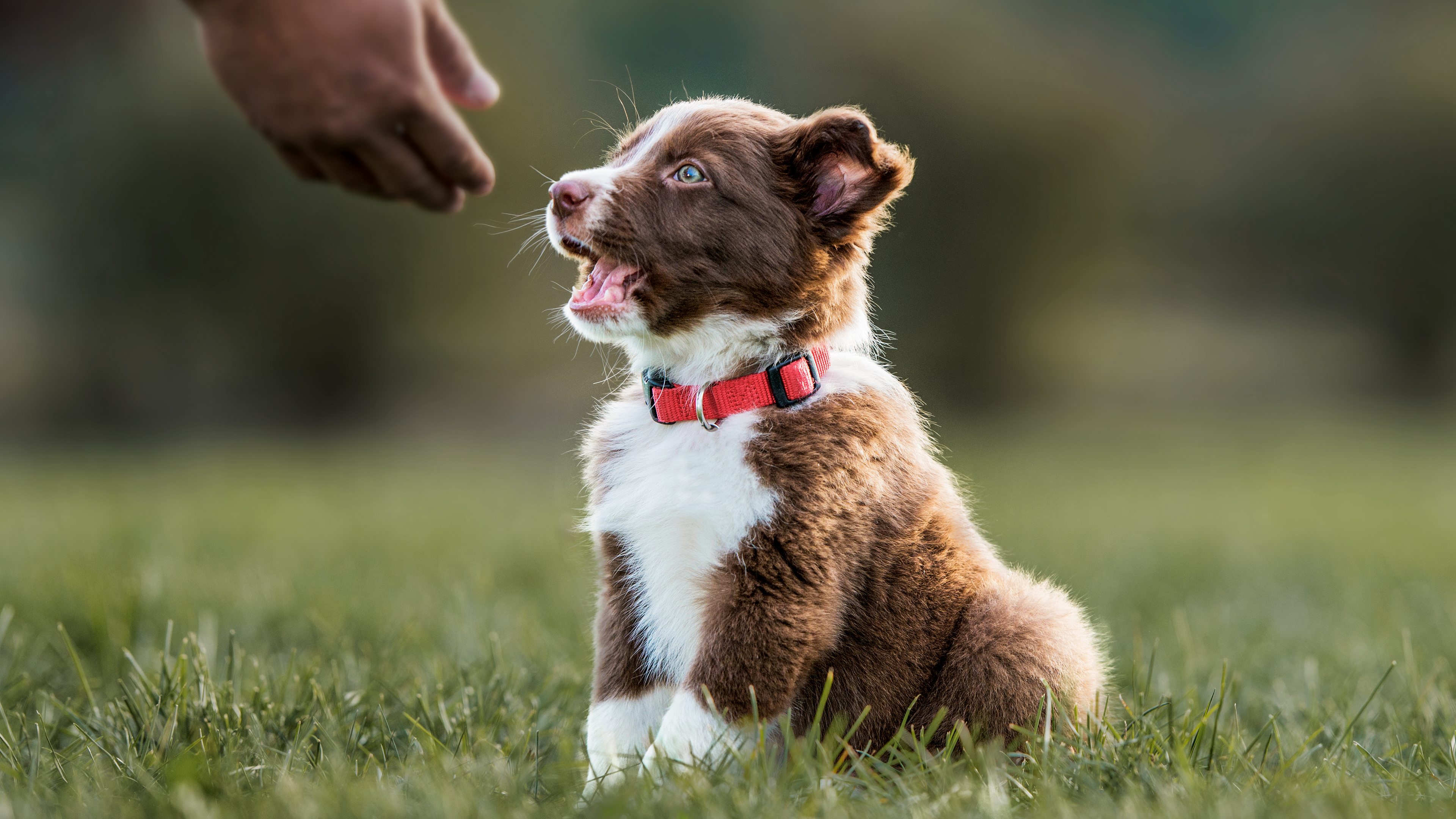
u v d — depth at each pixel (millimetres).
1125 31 31422
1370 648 6191
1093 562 9281
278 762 4031
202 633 5902
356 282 24516
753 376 4379
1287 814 3457
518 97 19875
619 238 4500
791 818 3430
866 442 4336
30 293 25500
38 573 7145
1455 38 32344
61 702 4754
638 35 21031
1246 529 11734
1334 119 31906
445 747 4203
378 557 9250
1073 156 26625
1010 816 3514
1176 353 30938
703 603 4262
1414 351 32469
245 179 23844
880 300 5301
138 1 23828
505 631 6383
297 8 4574
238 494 14922
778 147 4621
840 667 4305
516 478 18516
